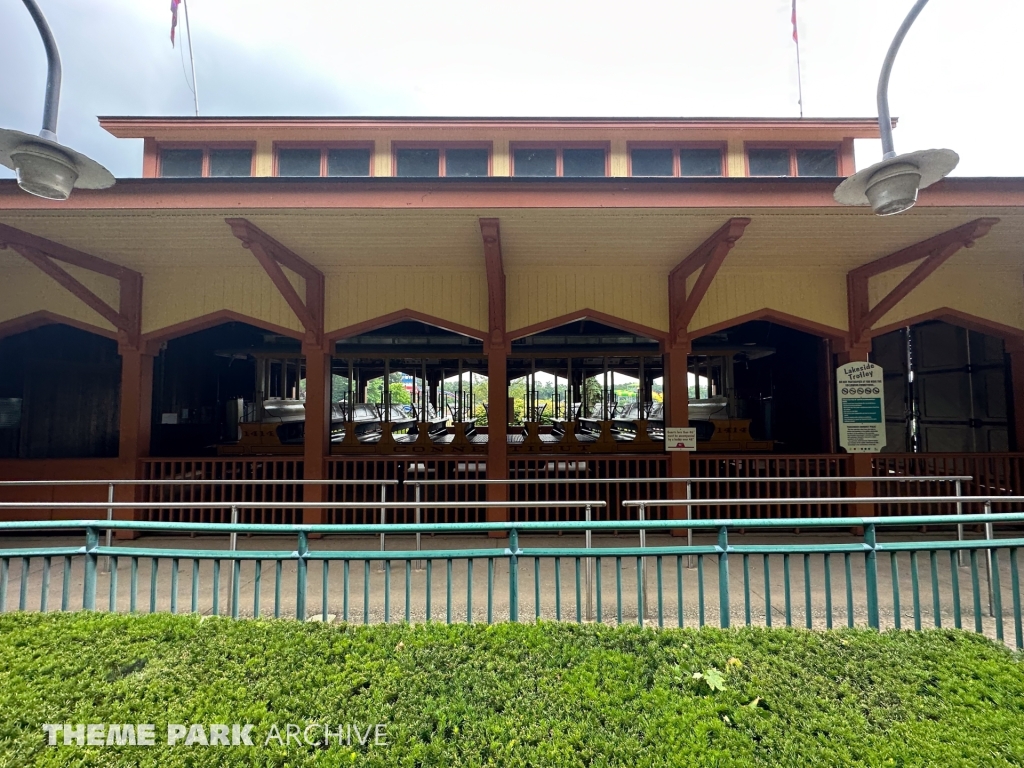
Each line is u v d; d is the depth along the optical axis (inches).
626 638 117.0
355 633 119.1
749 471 272.4
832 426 307.6
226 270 277.1
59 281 241.1
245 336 409.7
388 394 362.9
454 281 280.5
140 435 272.4
